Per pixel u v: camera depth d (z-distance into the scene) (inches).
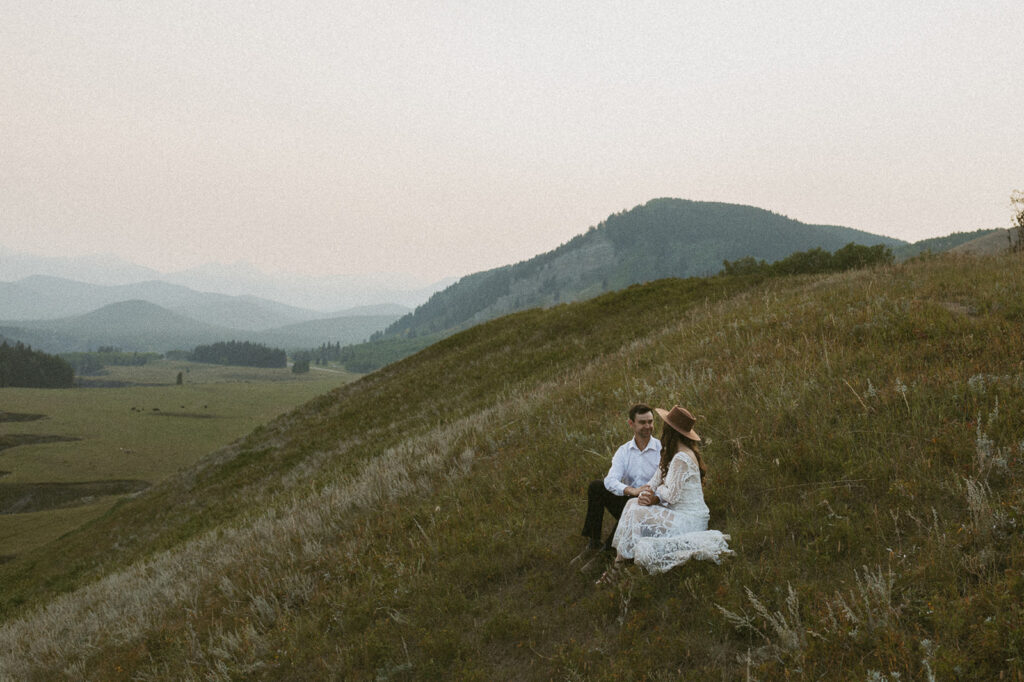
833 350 327.9
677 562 178.2
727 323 534.6
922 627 134.0
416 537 277.1
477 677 170.7
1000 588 133.0
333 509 384.2
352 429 1030.4
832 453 213.3
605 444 305.9
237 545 428.8
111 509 1307.8
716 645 152.6
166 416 6402.6
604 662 158.4
